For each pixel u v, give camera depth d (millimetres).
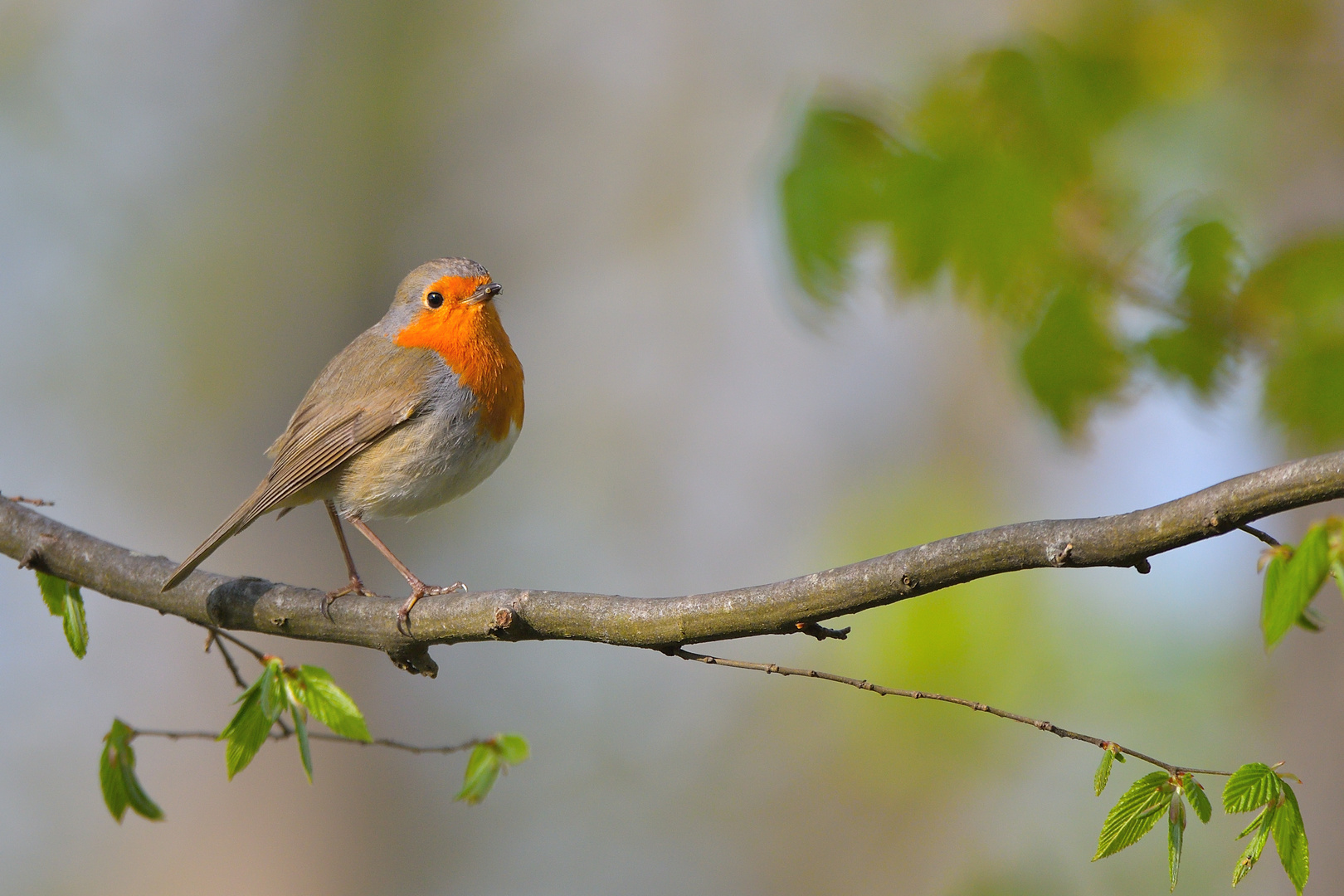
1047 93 6859
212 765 17156
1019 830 11945
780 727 15898
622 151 20484
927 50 15383
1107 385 6797
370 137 19906
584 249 21078
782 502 18828
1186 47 7418
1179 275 6609
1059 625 11523
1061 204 6699
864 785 13945
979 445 15266
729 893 15258
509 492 19344
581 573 18547
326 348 19234
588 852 16188
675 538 18812
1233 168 8539
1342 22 7699
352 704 5723
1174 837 4309
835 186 6789
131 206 18766
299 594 6609
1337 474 3900
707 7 19000
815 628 5039
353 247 19641
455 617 5969
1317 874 8812
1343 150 8312
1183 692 11398
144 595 6820
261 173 19578
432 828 16859
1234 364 6691
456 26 19906
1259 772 4238
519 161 20516
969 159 6617
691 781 16156
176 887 16438
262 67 19891
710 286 20609
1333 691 8922
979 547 4617
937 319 15672
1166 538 4254
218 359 18719
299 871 16578
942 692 11273
